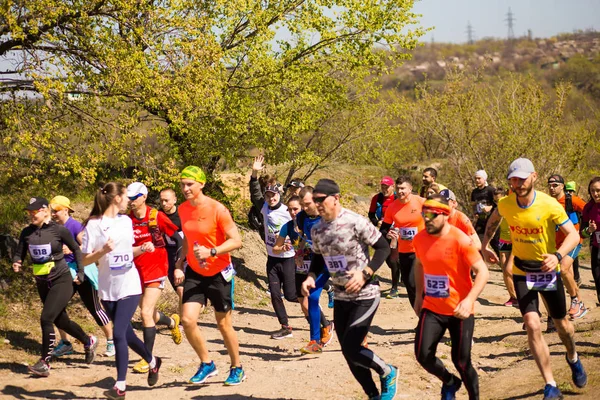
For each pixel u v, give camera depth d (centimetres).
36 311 930
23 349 780
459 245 515
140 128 1190
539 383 634
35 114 1058
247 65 1353
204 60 1098
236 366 666
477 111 2086
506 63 9056
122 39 1082
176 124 1152
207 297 652
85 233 622
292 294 939
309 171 1688
